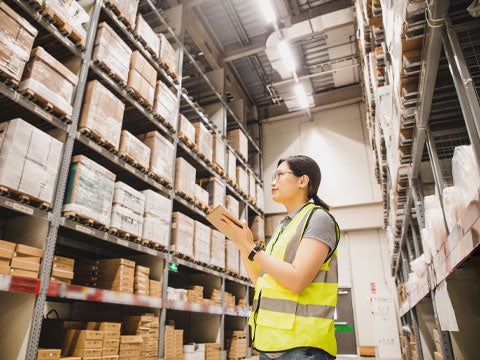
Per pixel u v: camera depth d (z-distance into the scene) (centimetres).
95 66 400
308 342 120
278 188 166
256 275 169
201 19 911
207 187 673
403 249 669
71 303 492
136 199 430
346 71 1059
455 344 299
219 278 658
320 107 1131
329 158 1079
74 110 358
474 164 185
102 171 380
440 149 357
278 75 1086
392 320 870
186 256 534
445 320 265
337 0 846
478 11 177
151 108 493
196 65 712
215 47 960
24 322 287
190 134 599
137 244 427
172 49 574
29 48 312
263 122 1191
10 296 299
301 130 1141
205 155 651
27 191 293
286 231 148
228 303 672
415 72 245
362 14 471
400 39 229
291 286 124
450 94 283
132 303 400
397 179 410
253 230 903
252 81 1130
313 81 1120
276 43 879
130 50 459
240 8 888
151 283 449
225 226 142
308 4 885
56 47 383
